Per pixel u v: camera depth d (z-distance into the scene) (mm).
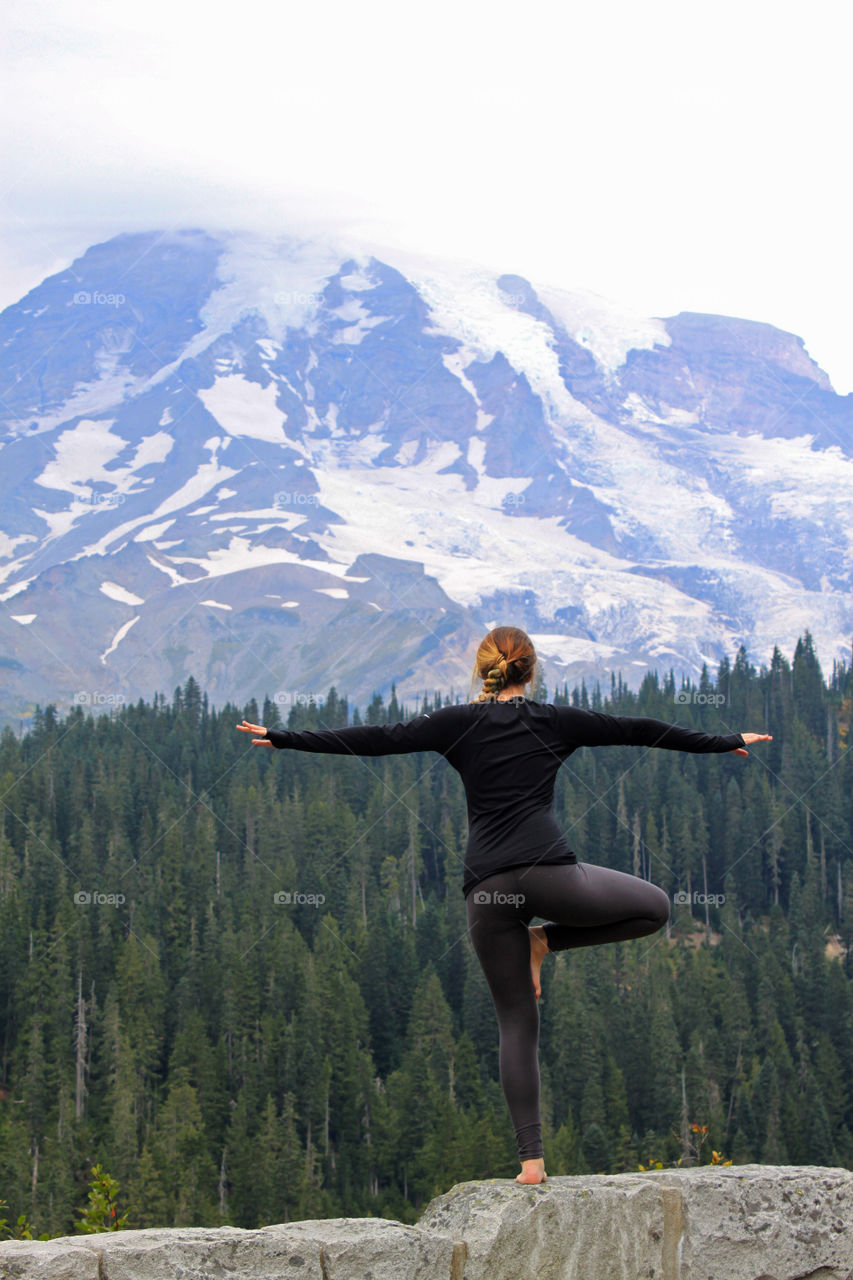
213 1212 91312
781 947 141125
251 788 155375
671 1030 109500
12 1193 87688
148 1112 104875
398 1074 107812
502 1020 5297
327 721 189750
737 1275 4938
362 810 168625
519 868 5207
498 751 5359
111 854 139250
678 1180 5051
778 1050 116688
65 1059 104688
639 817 167500
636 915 5289
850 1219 5098
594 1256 4805
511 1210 4750
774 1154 104312
